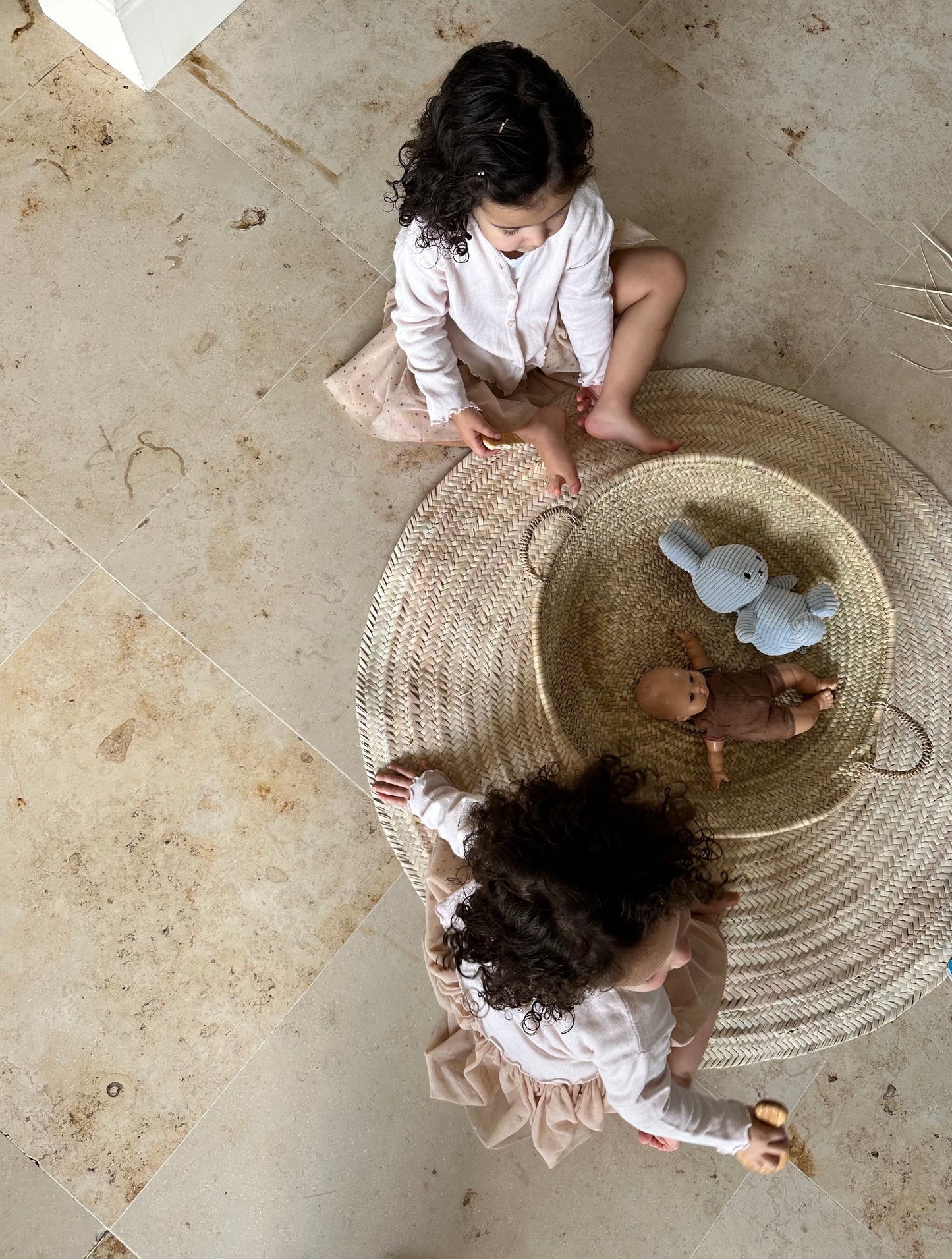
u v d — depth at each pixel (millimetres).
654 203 1580
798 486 1324
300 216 1570
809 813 1238
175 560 1459
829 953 1305
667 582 1431
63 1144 1297
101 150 1582
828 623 1393
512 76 1007
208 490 1479
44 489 1475
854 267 1570
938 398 1524
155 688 1422
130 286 1538
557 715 1260
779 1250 1285
